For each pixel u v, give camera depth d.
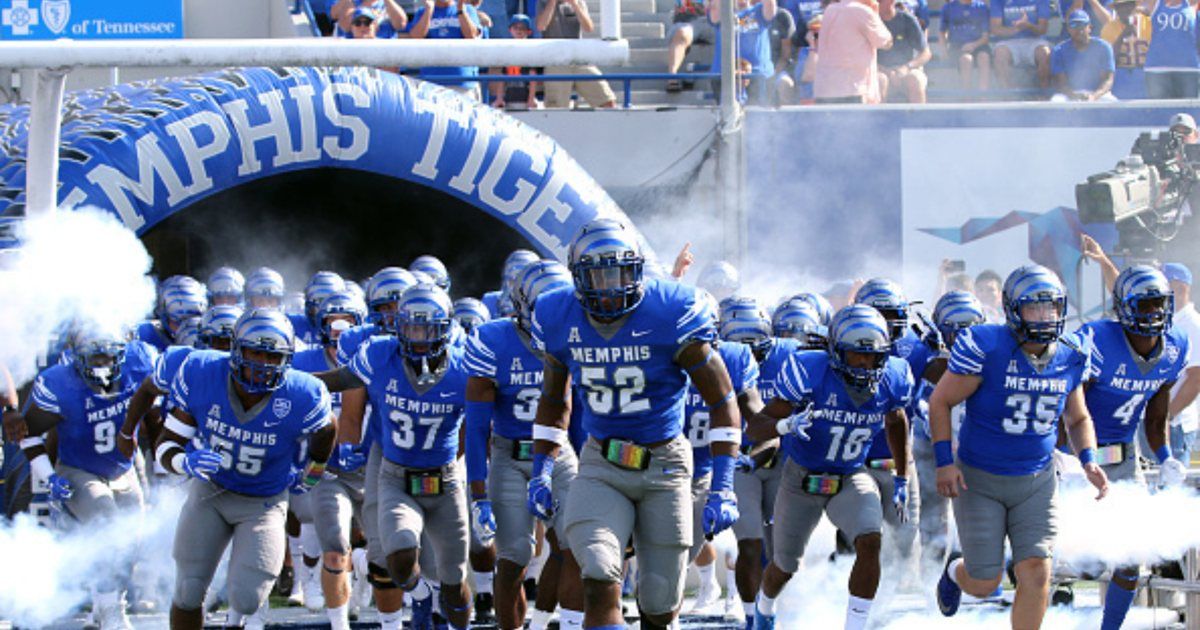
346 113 25.12
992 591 16.73
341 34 31.95
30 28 27.97
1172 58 31.84
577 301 13.27
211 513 16.02
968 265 30.16
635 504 13.55
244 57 19.80
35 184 20.91
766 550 19.20
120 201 23.53
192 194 24.39
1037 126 30.08
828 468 17.36
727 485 13.41
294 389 15.96
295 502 20.52
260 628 18.80
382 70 27.66
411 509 16.89
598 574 12.98
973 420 16.47
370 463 17.77
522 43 19.86
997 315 25.78
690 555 17.45
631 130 30.38
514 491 16.56
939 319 19.38
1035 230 30.11
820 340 19.34
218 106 24.45
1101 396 17.70
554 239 26.03
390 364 16.80
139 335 22.55
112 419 19.03
